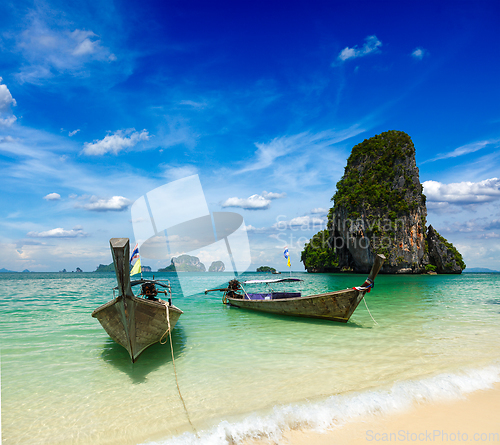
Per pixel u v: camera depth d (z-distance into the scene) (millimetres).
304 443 2957
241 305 12055
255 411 3641
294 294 11516
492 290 22438
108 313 5312
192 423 3396
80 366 5324
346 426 3268
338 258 78750
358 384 4410
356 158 81625
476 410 3596
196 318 9984
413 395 3961
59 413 3672
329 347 6445
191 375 4891
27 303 13812
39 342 6816
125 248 4344
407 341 6895
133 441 3066
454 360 5469
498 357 5629
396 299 15742
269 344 6703
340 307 8672
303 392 4164
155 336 5855
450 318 9820
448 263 72125
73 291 21438
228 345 6629
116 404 3900
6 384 4539
